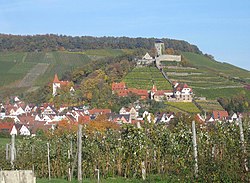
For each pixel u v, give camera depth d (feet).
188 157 62.59
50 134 112.27
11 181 27.89
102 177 86.38
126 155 85.71
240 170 47.16
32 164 88.69
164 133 85.92
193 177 50.42
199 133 82.07
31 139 100.99
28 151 96.63
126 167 85.81
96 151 88.74
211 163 49.19
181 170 55.62
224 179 47.65
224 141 69.51
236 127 73.92
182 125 89.15
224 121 87.97
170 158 81.51
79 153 72.43
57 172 91.97
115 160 88.43
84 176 87.97
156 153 85.20
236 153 48.26
